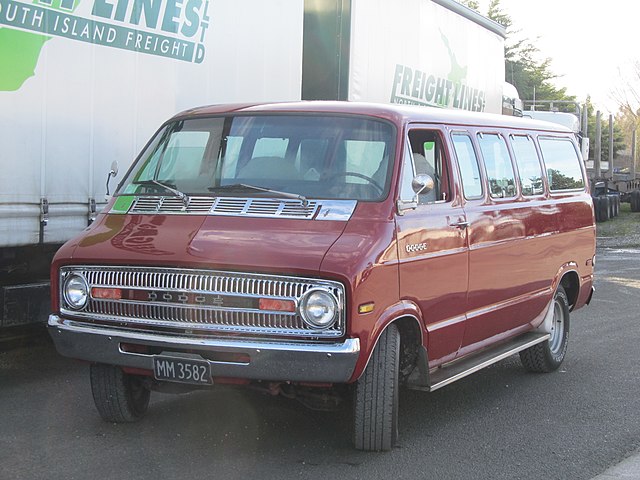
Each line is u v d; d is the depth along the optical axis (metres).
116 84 7.59
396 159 5.77
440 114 6.56
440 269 5.95
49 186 7.00
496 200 6.92
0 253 6.93
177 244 5.28
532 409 6.89
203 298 5.09
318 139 5.98
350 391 5.61
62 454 5.39
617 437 6.19
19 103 6.70
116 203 6.02
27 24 6.71
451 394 7.35
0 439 5.66
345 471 5.23
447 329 6.05
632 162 37.25
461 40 14.30
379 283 5.20
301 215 5.48
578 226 8.39
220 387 5.59
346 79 11.00
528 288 7.36
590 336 10.07
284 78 9.83
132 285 5.26
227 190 5.79
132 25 7.71
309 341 4.96
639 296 13.38
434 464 5.45
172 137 6.39
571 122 25.19
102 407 5.91
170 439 5.73
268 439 5.80
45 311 7.23
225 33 8.86
